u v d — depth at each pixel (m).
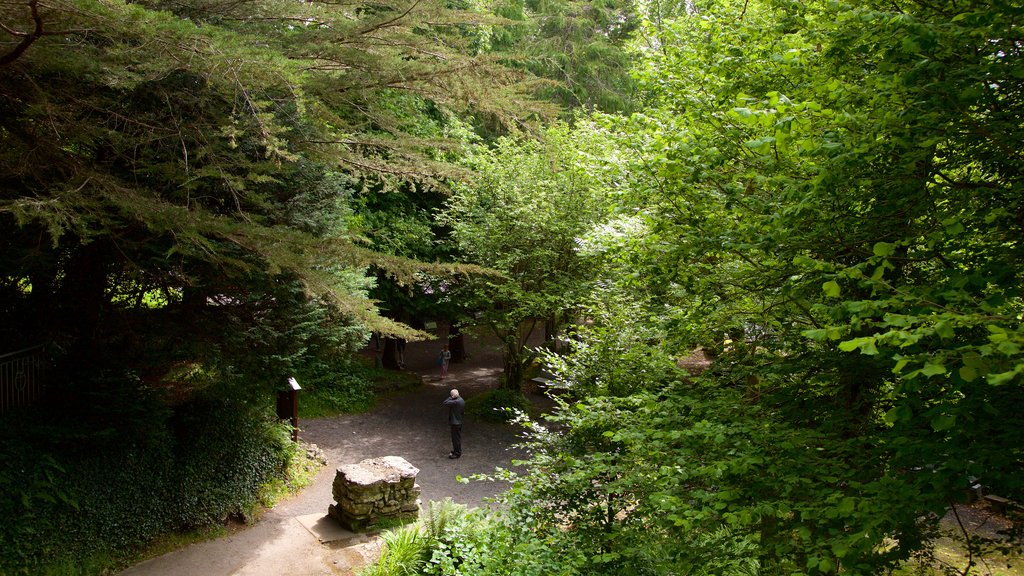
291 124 9.30
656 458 6.57
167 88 8.39
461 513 10.57
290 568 10.34
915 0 5.00
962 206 5.06
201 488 11.26
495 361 25.95
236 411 12.25
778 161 5.75
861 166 5.02
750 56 6.43
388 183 10.18
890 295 4.84
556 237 17.44
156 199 7.96
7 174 7.50
